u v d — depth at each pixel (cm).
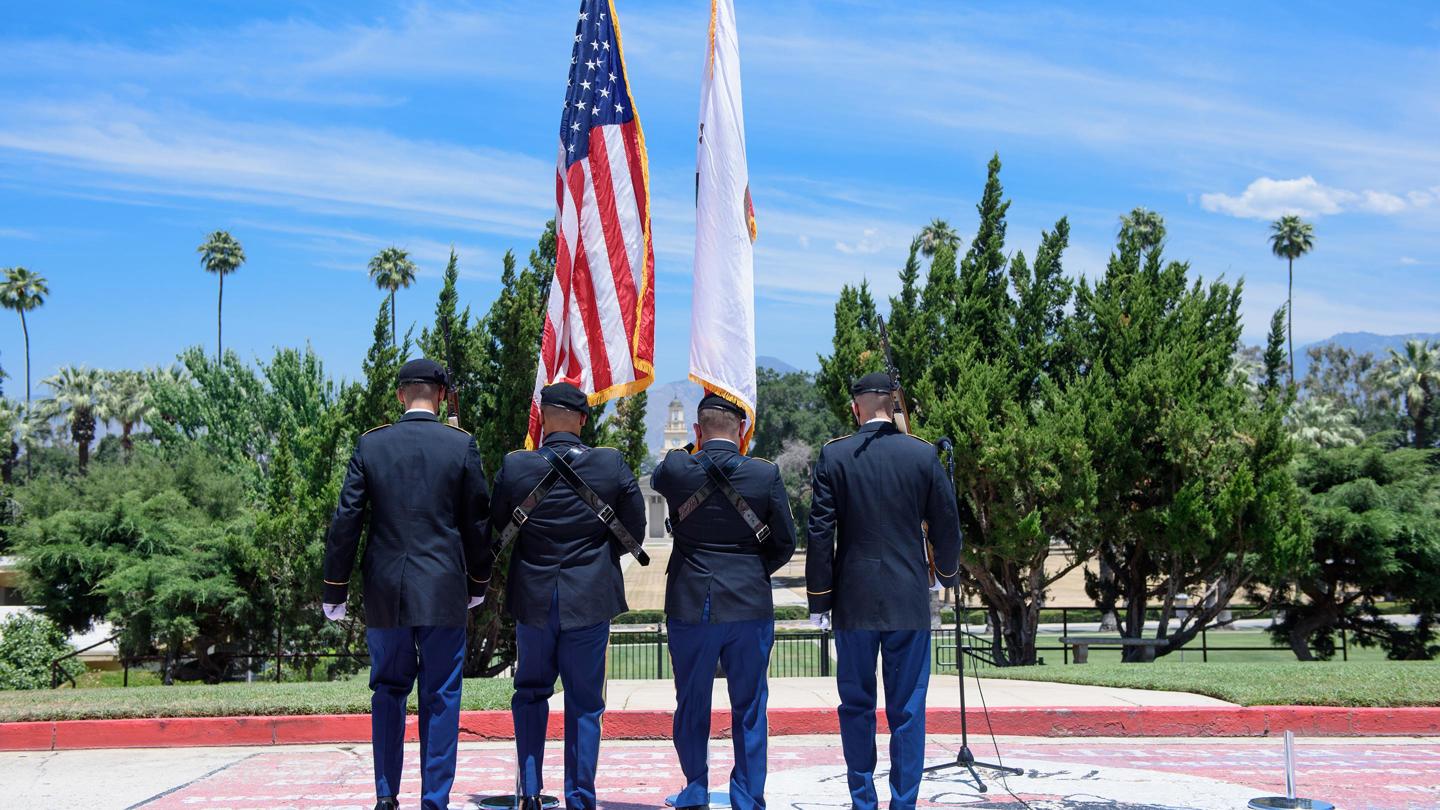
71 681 2378
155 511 2853
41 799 750
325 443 2208
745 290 941
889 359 695
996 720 1032
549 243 2003
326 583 608
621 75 955
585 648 614
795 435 9250
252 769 866
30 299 7581
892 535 614
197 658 2605
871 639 613
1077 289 2153
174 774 846
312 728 996
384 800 594
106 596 2672
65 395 8244
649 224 941
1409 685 1124
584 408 648
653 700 1120
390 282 7456
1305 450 2308
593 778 614
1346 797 734
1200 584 2202
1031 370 2088
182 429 3862
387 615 593
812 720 1049
